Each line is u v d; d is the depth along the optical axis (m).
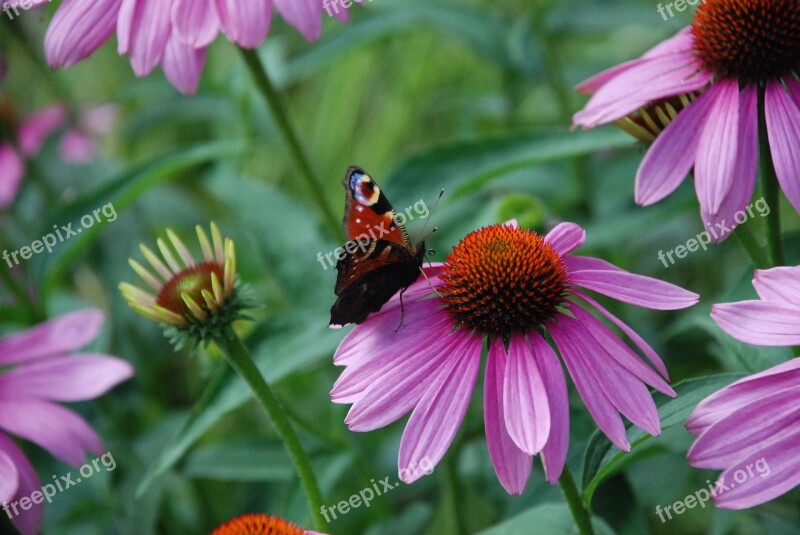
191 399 0.90
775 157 0.68
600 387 0.65
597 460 0.67
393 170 0.80
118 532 0.82
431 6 0.89
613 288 0.67
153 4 0.74
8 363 0.78
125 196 0.81
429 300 0.68
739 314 0.66
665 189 0.69
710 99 0.70
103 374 0.77
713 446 0.63
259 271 0.89
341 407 0.79
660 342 0.82
